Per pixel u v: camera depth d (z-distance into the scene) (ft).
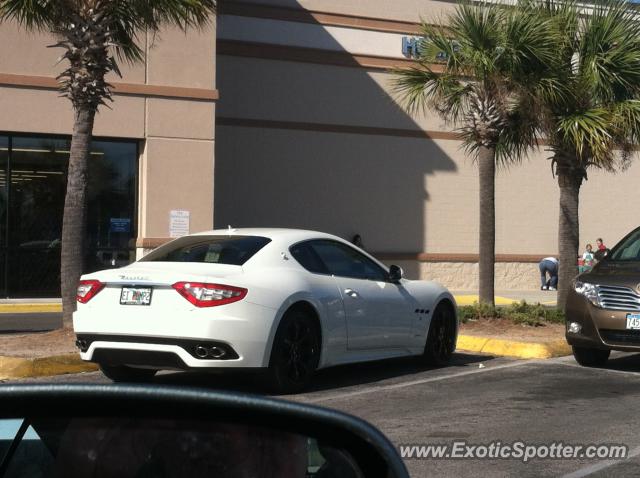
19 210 63.41
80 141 37.63
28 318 55.36
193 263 27.45
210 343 25.38
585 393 29.04
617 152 81.00
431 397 28.02
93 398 6.56
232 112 77.05
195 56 65.72
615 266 34.76
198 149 65.82
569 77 46.16
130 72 63.82
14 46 61.36
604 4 47.52
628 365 35.81
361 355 30.25
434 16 83.15
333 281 29.19
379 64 81.87
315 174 79.82
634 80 46.34
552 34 45.09
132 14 38.27
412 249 83.25
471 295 79.66
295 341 27.37
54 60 62.44
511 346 38.40
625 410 26.18
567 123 45.52
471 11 46.73
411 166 83.35
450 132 84.53
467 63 46.44
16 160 63.00
